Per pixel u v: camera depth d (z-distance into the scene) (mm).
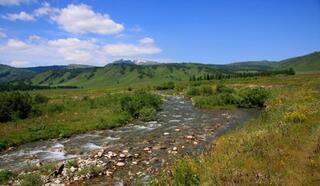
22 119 40531
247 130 22734
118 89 140500
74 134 32406
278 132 17141
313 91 44719
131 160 20656
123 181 16438
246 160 13445
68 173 17875
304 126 17906
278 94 50844
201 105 53969
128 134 30938
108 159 20859
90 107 52500
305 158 12211
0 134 30812
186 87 112438
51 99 79250
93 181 16625
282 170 11625
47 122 37938
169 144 25203
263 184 10453
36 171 18688
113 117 39094
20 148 26984
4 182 17078
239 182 11000
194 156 17547
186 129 32188
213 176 11859
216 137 27234
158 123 37250
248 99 51750
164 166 18375
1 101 41344
